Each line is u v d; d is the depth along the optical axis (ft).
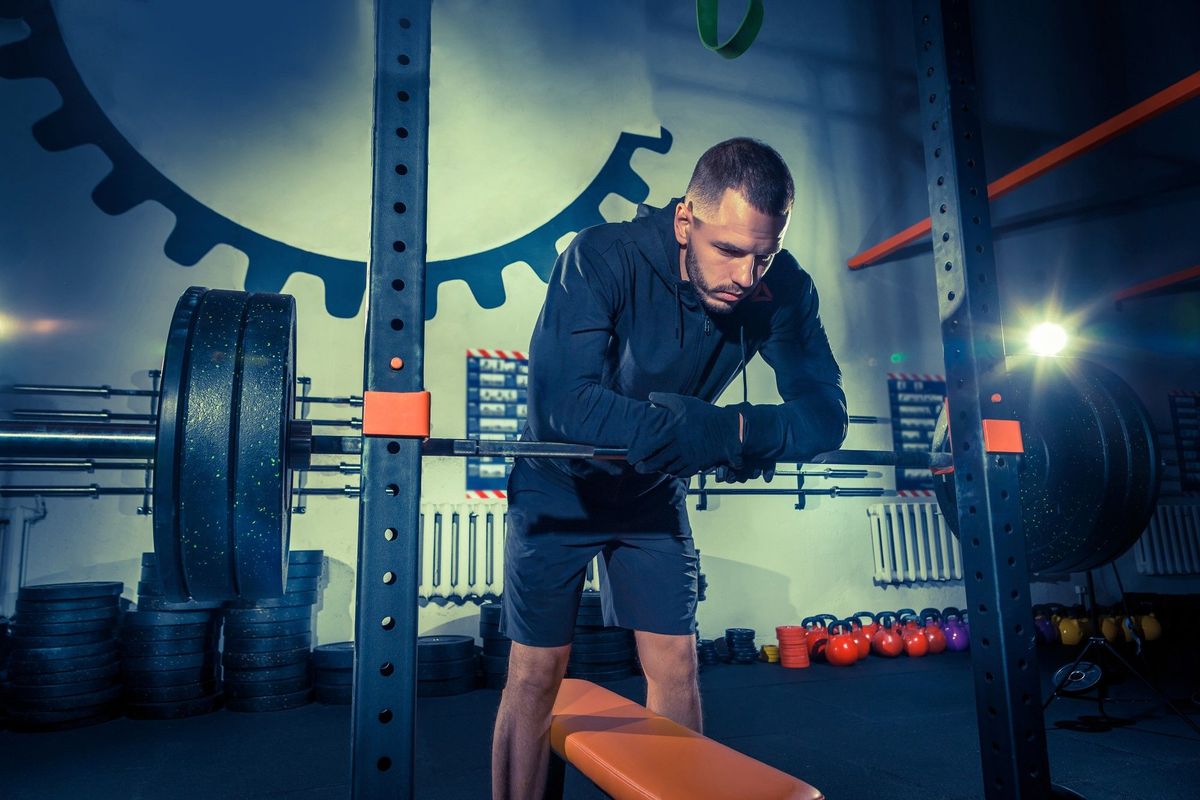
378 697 2.51
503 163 14.58
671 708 4.71
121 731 9.59
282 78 13.65
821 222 16.74
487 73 14.83
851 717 9.73
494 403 13.61
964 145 3.60
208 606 10.74
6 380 11.42
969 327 3.49
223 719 10.23
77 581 11.27
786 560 15.17
